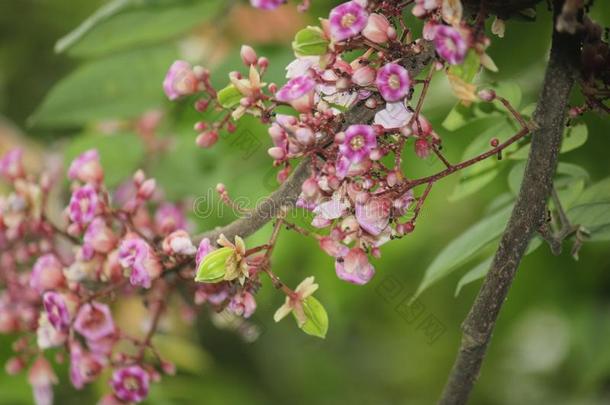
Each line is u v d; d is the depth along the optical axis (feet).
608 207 1.97
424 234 3.07
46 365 2.19
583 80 1.81
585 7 1.80
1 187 2.39
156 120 2.50
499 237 2.00
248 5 2.55
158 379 2.04
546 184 1.82
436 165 2.44
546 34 2.40
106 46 2.34
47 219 2.11
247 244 2.57
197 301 1.97
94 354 2.04
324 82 1.79
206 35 2.65
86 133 2.61
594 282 2.98
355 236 1.83
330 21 1.76
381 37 1.78
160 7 2.27
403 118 1.80
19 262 2.19
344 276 1.84
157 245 2.00
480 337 1.86
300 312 1.85
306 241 2.79
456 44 1.73
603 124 2.48
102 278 2.00
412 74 1.79
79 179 2.03
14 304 2.18
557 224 2.00
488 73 2.44
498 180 2.93
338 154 1.78
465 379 1.88
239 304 1.86
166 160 2.50
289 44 2.56
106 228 1.98
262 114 1.82
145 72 2.41
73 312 1.99
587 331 3.05
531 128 1.81
